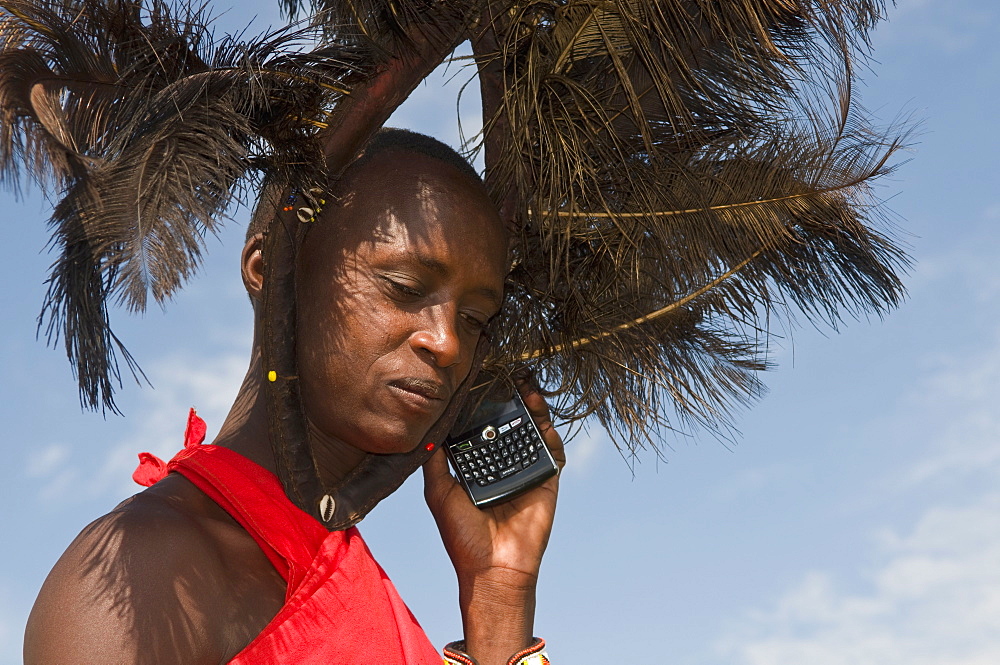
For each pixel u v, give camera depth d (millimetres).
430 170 1876
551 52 2141
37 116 1402
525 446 2439
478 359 2213
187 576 1463
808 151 2342
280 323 1816
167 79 1660
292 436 1800
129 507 1526
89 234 1455
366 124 1861
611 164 2184
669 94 2072
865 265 2457
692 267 2361
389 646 1706
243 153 1672
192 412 2033
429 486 2428
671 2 2064
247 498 1660
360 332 1774
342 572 1704
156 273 1358
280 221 1823
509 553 2389
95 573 1409
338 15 1954
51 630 1375
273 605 1590
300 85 1771
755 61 2199
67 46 1586
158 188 1427
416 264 1788
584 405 2525
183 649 1413
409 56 1881
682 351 2529
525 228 2188
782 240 2414
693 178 2268
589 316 2402
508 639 2348
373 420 1797
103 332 1517
